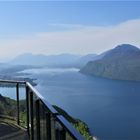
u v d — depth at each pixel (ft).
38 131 14.79
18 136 19.61
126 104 593.42
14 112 22.72
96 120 394.11
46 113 11.34
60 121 8.11
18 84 21.90
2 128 21.34
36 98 15.15
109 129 345.51
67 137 7.27
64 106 481.05
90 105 536.01
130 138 302.86
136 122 396.37
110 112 473.67
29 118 20.06
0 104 23.73
